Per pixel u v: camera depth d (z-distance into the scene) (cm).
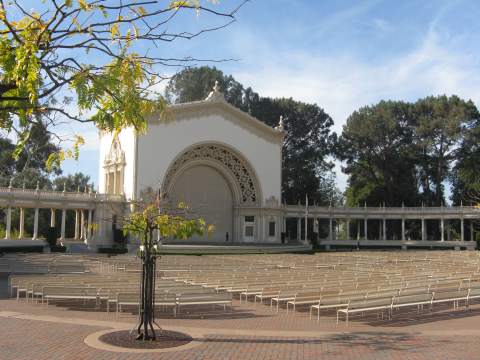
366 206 9638
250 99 10956
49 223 9300
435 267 4156
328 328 1862
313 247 8288
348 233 10000
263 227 8581
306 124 10450
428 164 9775
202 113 8025
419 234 10444
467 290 2402
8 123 772
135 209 2100
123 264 4097
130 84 823
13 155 789
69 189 10681
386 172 9881
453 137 9262
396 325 1959
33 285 2308
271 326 1895
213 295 2216
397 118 9950
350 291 2297
